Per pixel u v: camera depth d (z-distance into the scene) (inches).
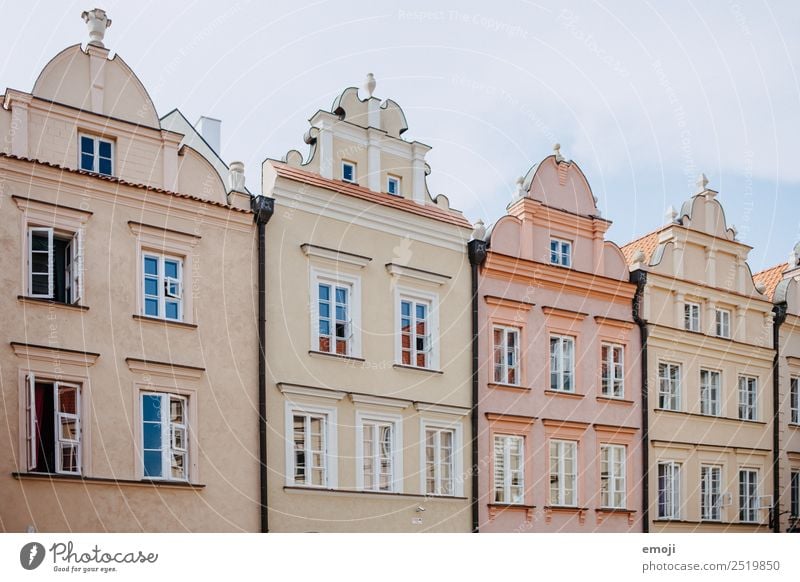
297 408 851.4
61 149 767.1
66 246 768.3
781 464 1266.0
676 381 1170.0
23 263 729.0
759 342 1268.5
